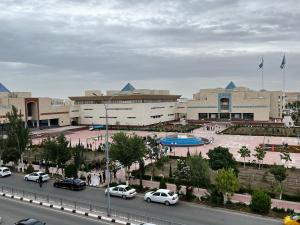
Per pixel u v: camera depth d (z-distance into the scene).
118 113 117.44
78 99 125.81
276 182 41.62
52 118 114.62
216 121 127.62
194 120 132.75
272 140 81.69
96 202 33.91
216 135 91.94
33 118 109.62
